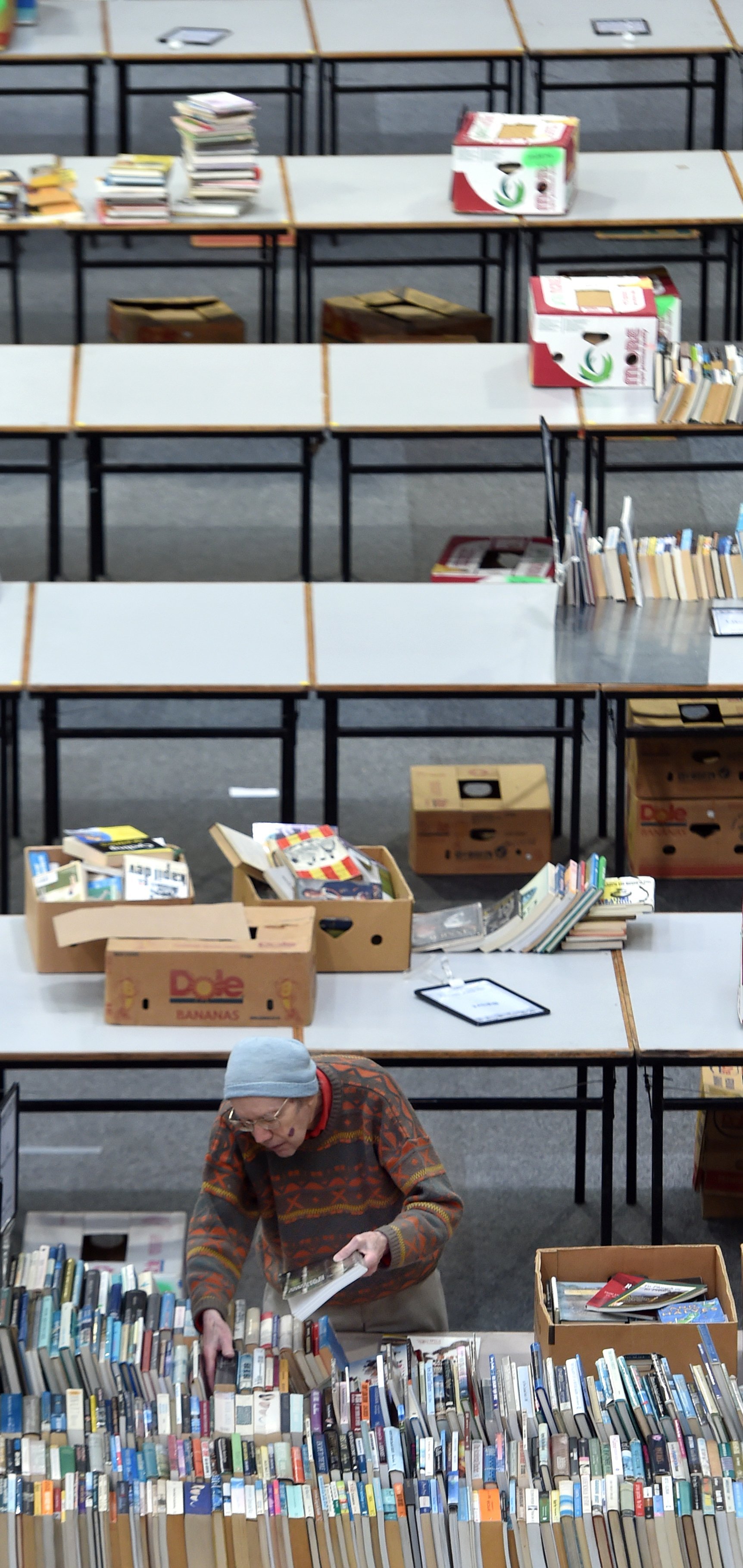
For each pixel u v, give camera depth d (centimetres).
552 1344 274
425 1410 245
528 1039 358
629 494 768
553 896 389
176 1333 258
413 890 549
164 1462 236
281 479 791
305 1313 253
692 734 526
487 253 816
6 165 769
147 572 705
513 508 767
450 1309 387
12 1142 284
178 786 608
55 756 521
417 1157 274
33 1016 367
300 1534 230
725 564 563
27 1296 259
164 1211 418
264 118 1039
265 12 886
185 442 807
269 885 400
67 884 385
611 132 1031
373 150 1004
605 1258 299
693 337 857
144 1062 355
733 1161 411
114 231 716
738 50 833
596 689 502
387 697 502
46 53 830
